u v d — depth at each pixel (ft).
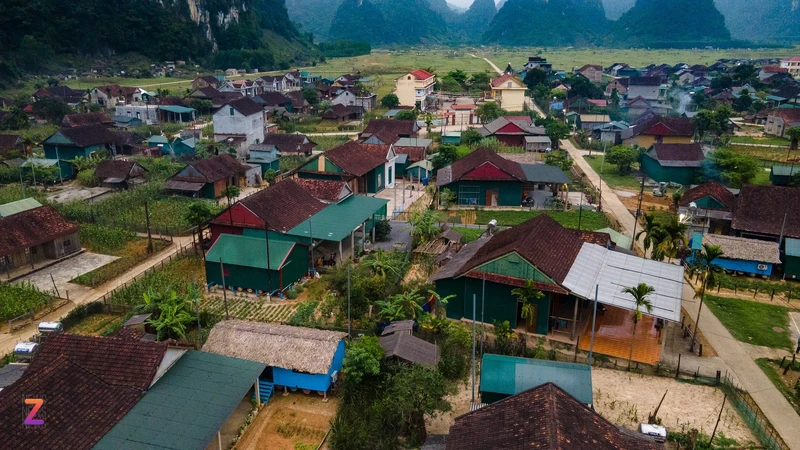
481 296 127.34
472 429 72.69
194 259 163.53
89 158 266.57
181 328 116.67
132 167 244.83
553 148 319.47
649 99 487.20
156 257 167.94
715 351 120.16
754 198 181.37
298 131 378.12
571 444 63.98
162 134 343.67
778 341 125.08
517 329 125.90
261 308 136.05
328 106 436.35
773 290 149.07
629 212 212.23
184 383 90.99
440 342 116.78
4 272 152.87
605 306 138.82
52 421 76.07
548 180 219.20
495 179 216.13
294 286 145.89
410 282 146.20
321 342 102.68
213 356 98.68
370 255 163.84
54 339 95.71
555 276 119.03
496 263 122.83
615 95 461.78
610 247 151.64
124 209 205.77
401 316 119.75
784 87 466.70
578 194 237.04
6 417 74.18
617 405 101.14
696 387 107.34
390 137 290.35
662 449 70.49
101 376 89.15
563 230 142.41
